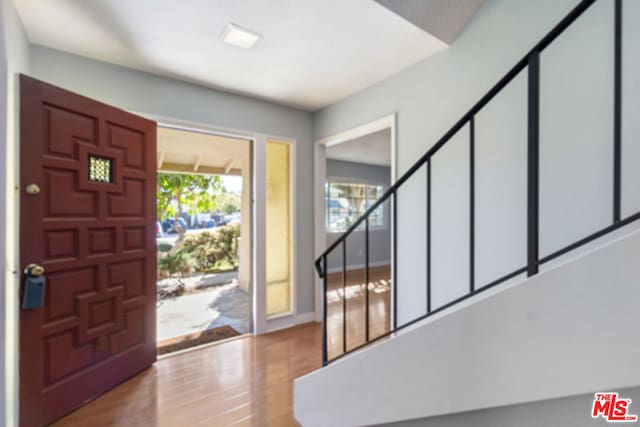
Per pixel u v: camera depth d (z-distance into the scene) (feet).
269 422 5.58
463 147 6.40
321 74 8.04
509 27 5.57
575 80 4.74
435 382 3.10
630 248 1.94
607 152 4.41
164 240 19.66
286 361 7.99
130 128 7.11
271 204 10.61
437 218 6.93
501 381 2.59
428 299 3.95
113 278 6.72
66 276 5.85
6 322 4.37
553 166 5.00
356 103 9.29
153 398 6.32
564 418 2.44
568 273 2.21
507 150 5.62
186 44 6.55
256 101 9.82
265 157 10.03
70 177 5.91
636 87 4.14
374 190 22.97
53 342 5.62
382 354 3.67
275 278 10.65
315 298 11.20
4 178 4.08
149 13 5.49
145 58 7.16
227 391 6.59
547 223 5.07
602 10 4.45
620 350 1.97
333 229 20.51
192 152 14.74
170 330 10.31
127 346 7.01
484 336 2.70
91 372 6.23
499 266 5.77
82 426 5.49
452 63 6.59
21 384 5.12
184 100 8.45
